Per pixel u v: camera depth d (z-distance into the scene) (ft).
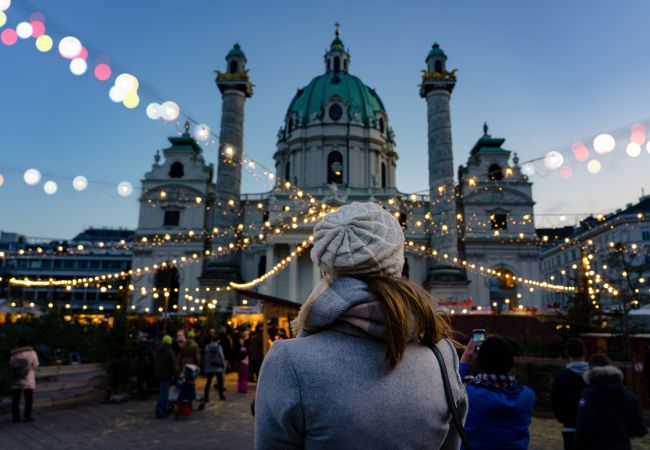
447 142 176.04
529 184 199.41
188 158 206.90
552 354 48.85
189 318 124.98
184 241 196.03
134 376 54.24
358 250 6.10
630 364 43.09
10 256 108.37
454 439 6.18
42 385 45.65
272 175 65.98
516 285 190.39
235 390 58.03
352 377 5.31
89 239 354.95
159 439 33.37
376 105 247.29
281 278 179.93
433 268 174.91
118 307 54.85
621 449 15.28
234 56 191.72
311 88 246.47
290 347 5.60
